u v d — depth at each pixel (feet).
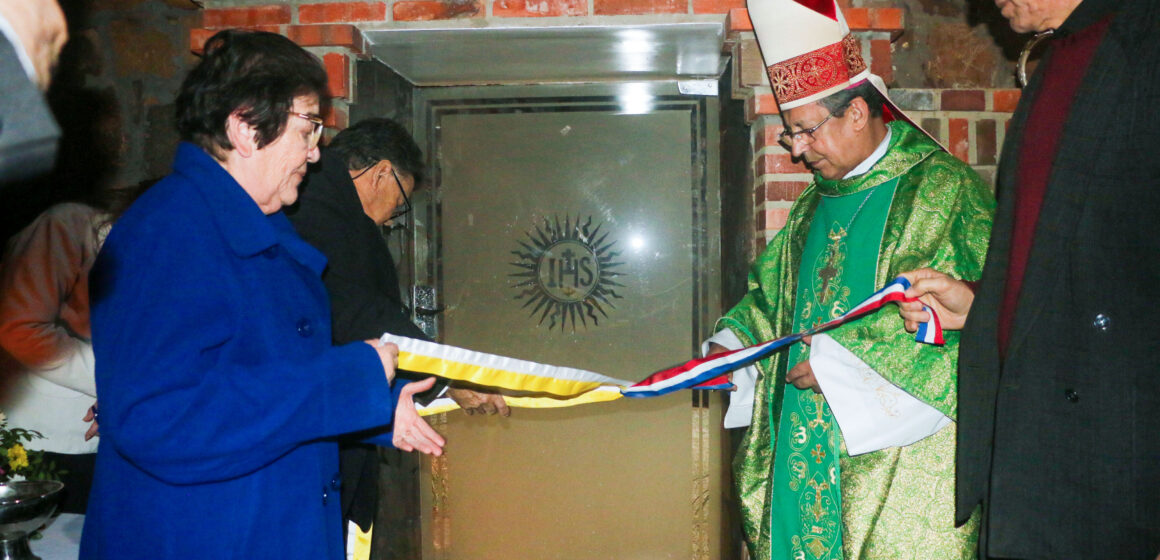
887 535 5.90
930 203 6.13
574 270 10.80
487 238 10.84
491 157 10.83
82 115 8.62
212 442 3.53
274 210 4.35
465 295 10.85
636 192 10.72
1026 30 4.67
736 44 8.18
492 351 10.85
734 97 8.46
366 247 6.09
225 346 3.81
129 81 8.82
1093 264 3.98
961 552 5.81
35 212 7.81
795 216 7.21
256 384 3.67
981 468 4.83
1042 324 4.16
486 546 10.95
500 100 10.79
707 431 10.83
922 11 8.56
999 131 8.53
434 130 10.84
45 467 6.05
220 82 3.99
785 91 6.42
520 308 10.84
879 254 6.24
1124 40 4.00
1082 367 4.01
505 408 6.26
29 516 5.09
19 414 7.17
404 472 9.99
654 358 10.74
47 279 7.00
